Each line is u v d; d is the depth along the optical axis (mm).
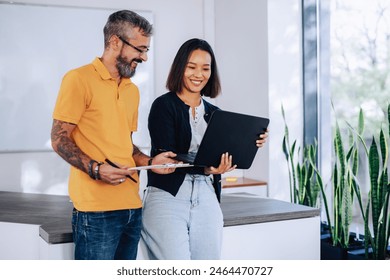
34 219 2127
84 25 3822
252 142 1778
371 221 3141
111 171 1448
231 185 3545
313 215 2273
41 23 3719
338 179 2941
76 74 1461
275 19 3584
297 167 3344
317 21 3680
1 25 3637
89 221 1498
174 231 1655
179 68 1736
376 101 3117
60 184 3846
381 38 3076
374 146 2615
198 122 1777
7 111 3676
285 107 3650
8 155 3711
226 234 2062
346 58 3406
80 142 1512
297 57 3684
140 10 3992
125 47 1521
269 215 2154
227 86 4133
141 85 3998
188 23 4184
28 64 3703
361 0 3252
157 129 1718
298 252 2234
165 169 1646
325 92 3648
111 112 1515
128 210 1566
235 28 3961
